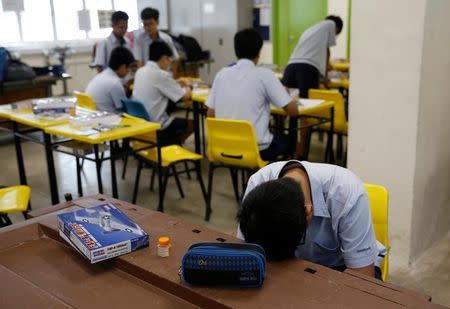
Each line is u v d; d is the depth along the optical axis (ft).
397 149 8.21
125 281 3.58
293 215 3.44
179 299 3.33
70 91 27.30
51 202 12.02
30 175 14.93
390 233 8.67
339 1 23.45
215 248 3.33
